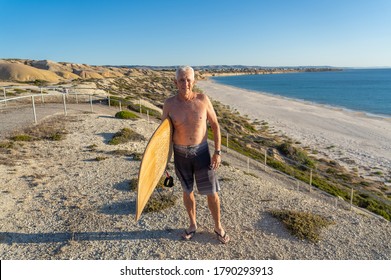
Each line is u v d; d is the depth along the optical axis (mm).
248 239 4863
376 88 96188
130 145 11664
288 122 37344
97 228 5168
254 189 7324
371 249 4703
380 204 12609
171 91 68250
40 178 7523
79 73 85000
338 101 63281
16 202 6133
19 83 40625
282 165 15805
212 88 97562
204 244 4695
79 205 6027
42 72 63781
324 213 5988
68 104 22203
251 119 39500
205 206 6008
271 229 5211
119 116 17094
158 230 5105
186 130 4109
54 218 5508
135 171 8305
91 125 14320
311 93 83438
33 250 4535
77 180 7504
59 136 11727
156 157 3857
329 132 31703
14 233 4984
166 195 6527
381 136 29969
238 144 19844
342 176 17953
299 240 4887
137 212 3506
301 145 26219
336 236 5066
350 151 24531
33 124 13547
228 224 5332
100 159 9320
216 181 4453
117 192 6758
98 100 24766
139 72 131375
